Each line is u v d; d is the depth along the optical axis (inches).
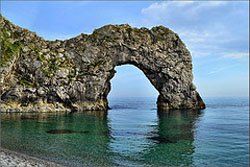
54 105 3821.4
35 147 1454.2
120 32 4274.1
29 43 3917.3
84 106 4035.4
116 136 1950.1
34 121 2637.8
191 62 4527.6
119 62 4252.0
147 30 4488.2
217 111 4559.5
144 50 4252.0
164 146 1672.0
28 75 3720.5
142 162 1283.2
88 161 1224.8
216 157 1455.5
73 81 3909.9
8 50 3543.3
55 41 4234.7
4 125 2295.8
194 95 4564.5
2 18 3720.5
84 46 4156.0
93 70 4025.6
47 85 3769.7
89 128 2306.8
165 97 4473.4
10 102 3567.9
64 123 2571.4
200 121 3075.8
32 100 3710.6
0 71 3316.9
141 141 1798.7
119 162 1250.6
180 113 3961.6
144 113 3934.5
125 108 5078.7
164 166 1240.8
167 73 4330.7
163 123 2822.3
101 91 4158.5
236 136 2124.8
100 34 4276.6
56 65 3900.1
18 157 1179.3
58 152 1364.4
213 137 2052.2
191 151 1569.9
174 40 4478.3
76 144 1595.7
